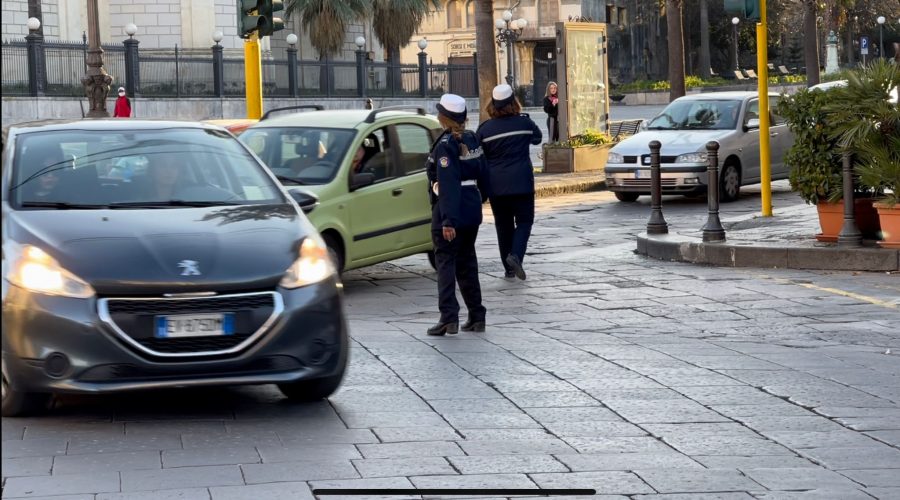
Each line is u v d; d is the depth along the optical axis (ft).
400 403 30.91
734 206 91.56
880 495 22.90
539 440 27.27
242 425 28.53
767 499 22.66
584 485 23.61
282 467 24.68
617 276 58.13
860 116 57.21
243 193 33.37
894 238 56.70
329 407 30.48
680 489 23.34
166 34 238.68
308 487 23.20
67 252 28.12
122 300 27.48
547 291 54.13
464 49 356.38
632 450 26.45
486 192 42.34
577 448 26.58
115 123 35.55
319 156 55.77
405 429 28.17
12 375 27.73
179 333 27.73
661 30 389.39
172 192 32.63
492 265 63.62
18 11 219.41
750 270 58.49
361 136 56.59
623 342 40.52
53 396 29.43
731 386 32.96
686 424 28.81
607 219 85.97
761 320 45.50
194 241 29.22
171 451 25.96
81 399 31.30
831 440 27.35
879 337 41.60
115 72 182.50
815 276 55.72
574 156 121.08
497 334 42.11
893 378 34.14
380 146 57.57
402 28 253.44
